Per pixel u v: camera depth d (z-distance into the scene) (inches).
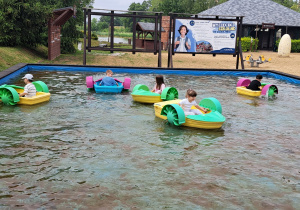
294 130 330.0
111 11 805.9
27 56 904.9
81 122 332.2
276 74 781.9
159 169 223.9
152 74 745.6
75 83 567.5
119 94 482.6
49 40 931.3
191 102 339.9
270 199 187.9
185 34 839.1
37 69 759.1
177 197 186.4
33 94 406.0
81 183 199.6
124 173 215.6
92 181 202.7
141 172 217.9
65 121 333.7
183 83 615.5
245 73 821.9
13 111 365.4
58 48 1072.2
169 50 840.3
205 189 197.2
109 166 226.1
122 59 1015.0
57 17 976.3
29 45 1021.2
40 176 207.6
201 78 701.9
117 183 201.0
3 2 880.9
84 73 717.9
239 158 249.3
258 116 382.6
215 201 183.2
